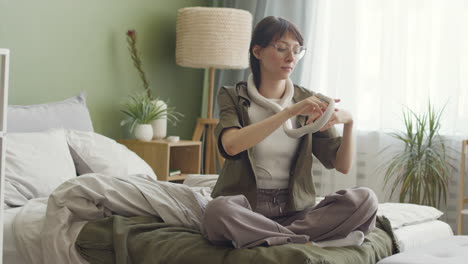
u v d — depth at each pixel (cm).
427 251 194
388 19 394
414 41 388
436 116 380
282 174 198
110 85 375
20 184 238
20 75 317
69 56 346
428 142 373
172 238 177
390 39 393
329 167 210
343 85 406
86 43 356
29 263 189
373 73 403
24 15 318
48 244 181
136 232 182
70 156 271
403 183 373
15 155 245
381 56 396
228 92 204
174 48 425
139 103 365
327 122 189
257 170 196
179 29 396
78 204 189
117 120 381
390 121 395
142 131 363
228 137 186
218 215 169
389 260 178
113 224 181
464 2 373
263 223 174
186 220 196
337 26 409
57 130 279
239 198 178
